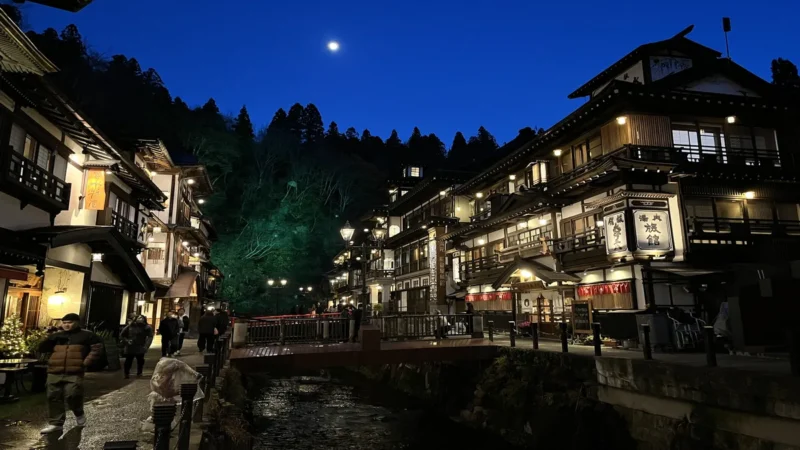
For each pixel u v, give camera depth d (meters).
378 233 26.28
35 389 10.41
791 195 22.92
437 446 15.82
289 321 19.84
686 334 17.17
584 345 19.62
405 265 46.50
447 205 42.19
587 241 22.80
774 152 23.73
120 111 57.00
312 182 75.12
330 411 20.75
